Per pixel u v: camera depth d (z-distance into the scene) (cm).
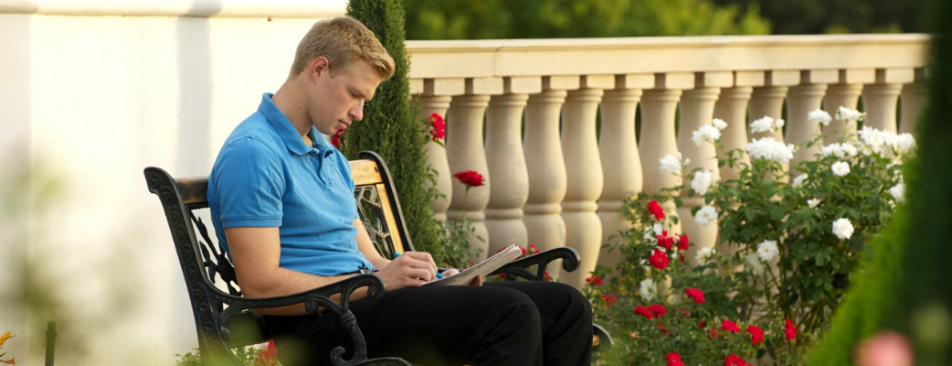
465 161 465
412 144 398
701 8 1961
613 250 504
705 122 513
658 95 504
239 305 251
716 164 515
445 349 257
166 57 351
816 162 454
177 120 358
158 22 346
